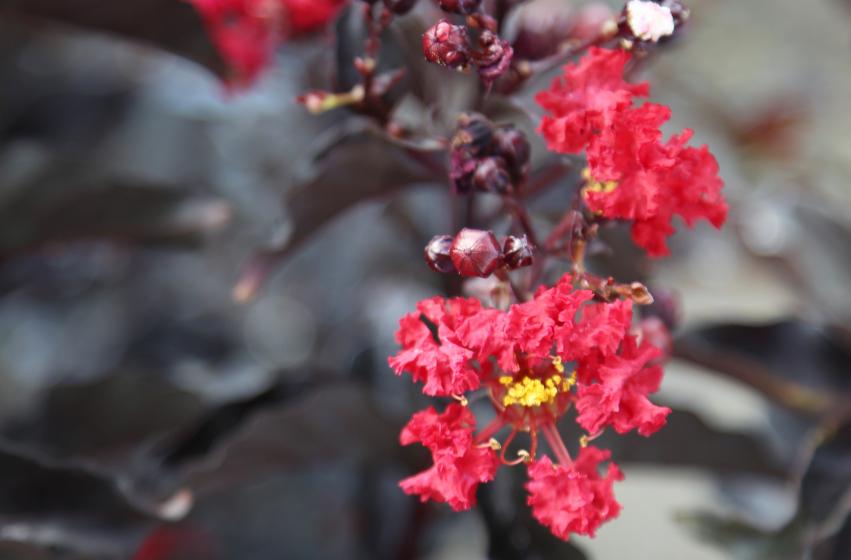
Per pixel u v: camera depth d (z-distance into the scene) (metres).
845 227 0.37
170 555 0.38
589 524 0.26
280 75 0.38
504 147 0.27
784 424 0.36
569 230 0.28
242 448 0.32
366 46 0.29
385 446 0.32
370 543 0.37
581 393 0.26
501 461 0.26
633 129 0.26
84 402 0.34
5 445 0.31
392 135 0.29
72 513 0.31
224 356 0.38
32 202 0.33
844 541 0.31
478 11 0.27
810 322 0.34
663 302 0.30
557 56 0.28
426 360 0.25
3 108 0.39
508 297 0.27
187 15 0.32
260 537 0.38
